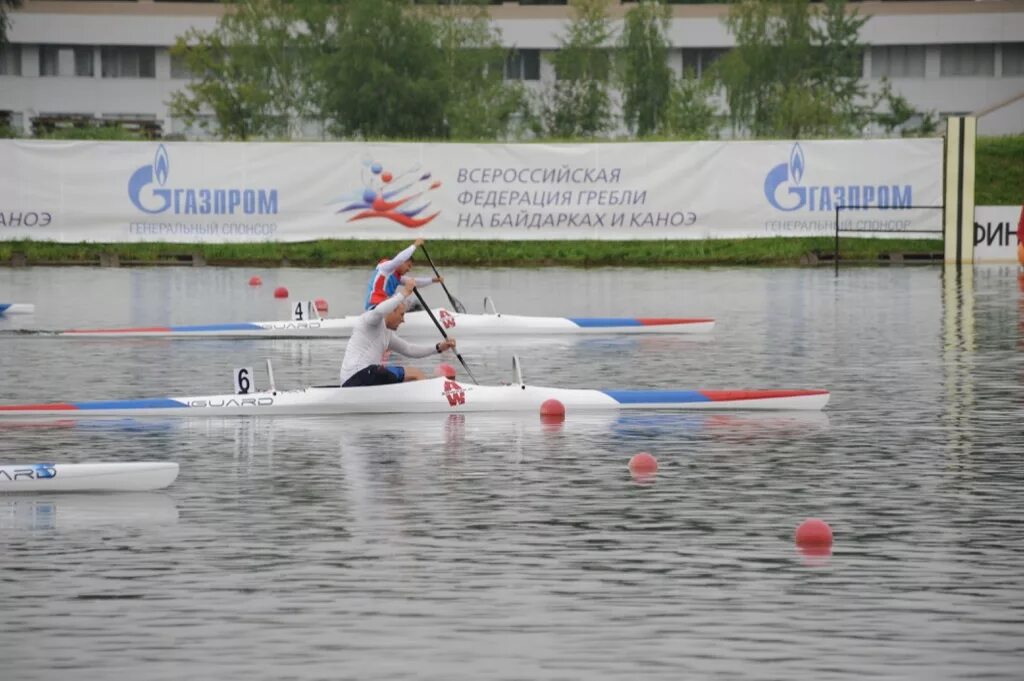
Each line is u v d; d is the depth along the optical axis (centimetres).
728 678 1817
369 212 7962
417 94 13175
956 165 7994
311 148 7919
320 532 2508
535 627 2003
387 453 3170
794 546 2409
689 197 7962
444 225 7981
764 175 7962
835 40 15038
